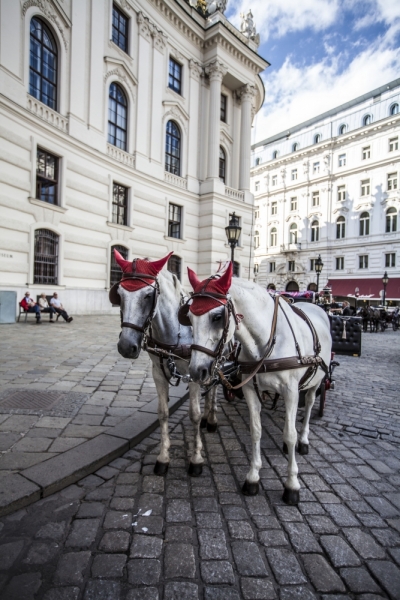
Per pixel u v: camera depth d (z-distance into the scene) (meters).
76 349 8.28
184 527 2.41
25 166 13.31
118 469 3.17
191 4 23.86
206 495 2.82
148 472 3.14
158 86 19.80
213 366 2.38
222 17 22.14
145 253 19.39
